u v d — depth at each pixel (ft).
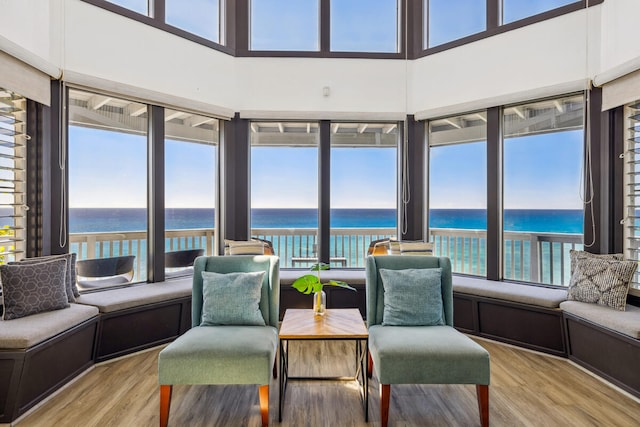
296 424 6.32
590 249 9.97
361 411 6.75
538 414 6.59
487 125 11.68
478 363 6.12
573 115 10.64
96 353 8.59
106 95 10.36
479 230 12.53
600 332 7.84
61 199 9.55
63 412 6.61
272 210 13.71
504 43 11.30
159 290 10.05
